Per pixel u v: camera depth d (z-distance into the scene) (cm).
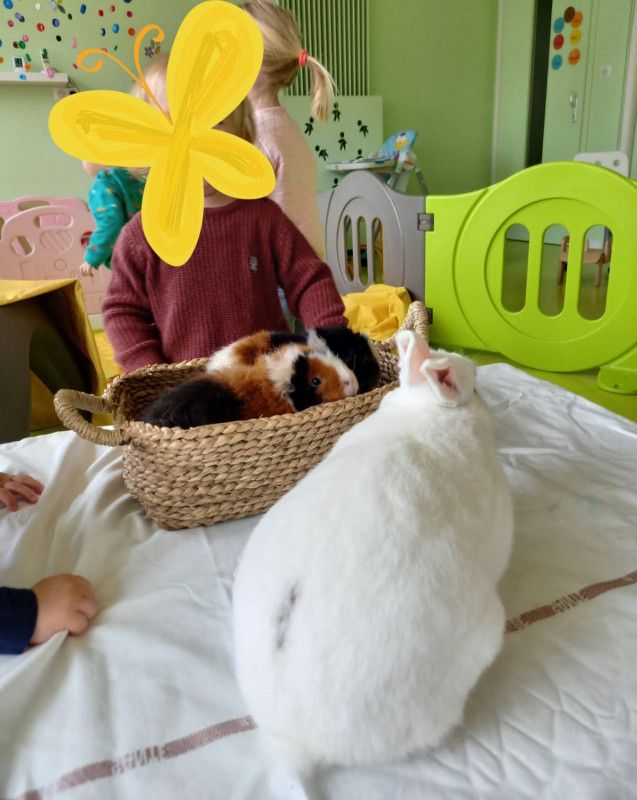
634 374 183
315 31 350
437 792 38
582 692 45
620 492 69
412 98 407
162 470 62
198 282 103
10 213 301
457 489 45
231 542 63
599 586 54
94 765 41
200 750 42
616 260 180
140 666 49
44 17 297
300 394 70
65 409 59
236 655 44
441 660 38
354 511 41
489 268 203
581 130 402
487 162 456
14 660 50
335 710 37
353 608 37
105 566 60
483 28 418
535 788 39
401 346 55
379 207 228
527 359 204
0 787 40
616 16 364
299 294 110
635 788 38
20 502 71
